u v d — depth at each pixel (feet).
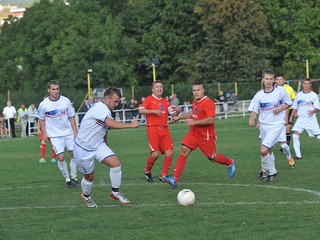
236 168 108.17
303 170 102.12
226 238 56.65
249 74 394.93
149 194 82.58
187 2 416.67
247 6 396.98
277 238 56.08
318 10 432.25
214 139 89.81
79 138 72.90
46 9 395.34
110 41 382.22
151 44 415.23
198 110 88.94
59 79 373.81
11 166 127.95
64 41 379.55
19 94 304.71
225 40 397.80
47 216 69.72
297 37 426.10
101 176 105.29
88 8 403.54
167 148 95.09
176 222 63.87
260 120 92.94
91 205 74.18
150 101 96.37
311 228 59.41
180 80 417.69
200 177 98.63
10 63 397.19
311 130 119.34
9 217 69.82
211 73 400.67
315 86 368.27
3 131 236.84
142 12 424.46
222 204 72.90
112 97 72.23
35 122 247.70
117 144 173.17
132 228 62.03
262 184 88.07
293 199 74.84
